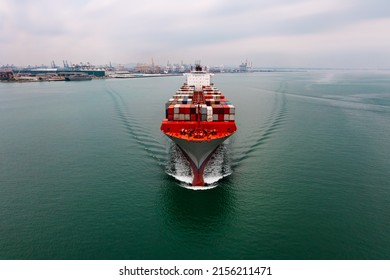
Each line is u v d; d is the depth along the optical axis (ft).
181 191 102.37
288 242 76.38
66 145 158.61
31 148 154.40
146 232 81.05
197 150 102.68
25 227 83.46
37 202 97.19
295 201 95.45
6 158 139.74
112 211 91.09
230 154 137.08
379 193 100.17
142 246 75.56
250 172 117.19
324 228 81.66
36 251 73.51
